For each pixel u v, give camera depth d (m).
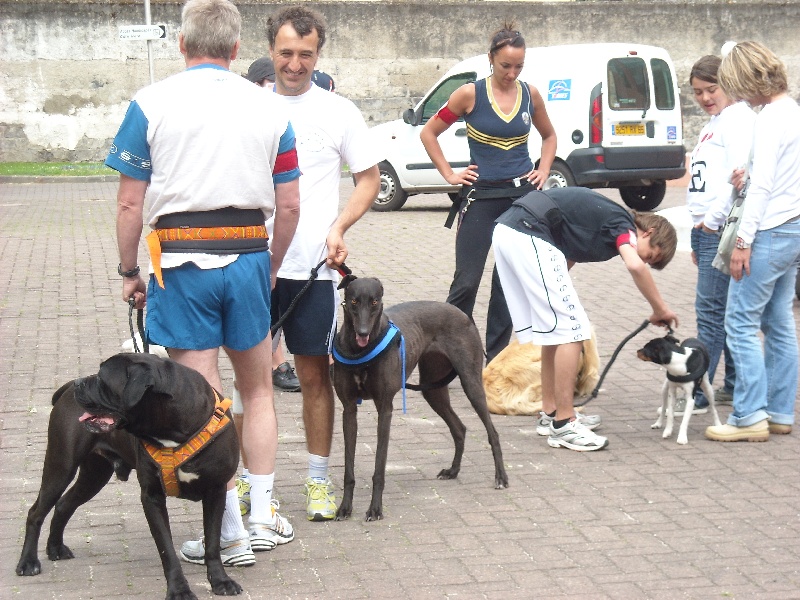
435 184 16.34
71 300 9.69
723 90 5.75
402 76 24.73
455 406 6.76
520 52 6.93
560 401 5.88
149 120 3.91
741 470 5.50
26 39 23.33
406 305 5.26
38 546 4.48
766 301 5.87
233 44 4.09
